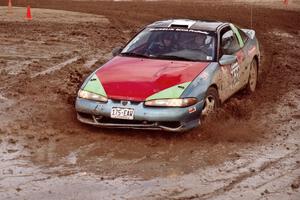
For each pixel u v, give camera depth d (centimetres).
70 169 676
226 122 858
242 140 796
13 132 802
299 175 672
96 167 685
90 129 826
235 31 1021
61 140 779
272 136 819
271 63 1413
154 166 693
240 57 989
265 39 1848
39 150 738
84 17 2369
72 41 1694
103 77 839
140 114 778
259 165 702
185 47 915
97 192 609
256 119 901
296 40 1861
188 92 797
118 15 2489
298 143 791
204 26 964
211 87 852
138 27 2084
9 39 1688
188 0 3400
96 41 1708
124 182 640
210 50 910
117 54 939
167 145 770
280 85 1160
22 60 1351
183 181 646
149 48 920
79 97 824
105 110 791
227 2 3269
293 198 605
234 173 674
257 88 1126
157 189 621
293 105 995
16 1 3117
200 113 813
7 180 636
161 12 2630
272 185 639
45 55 1434
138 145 768
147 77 823
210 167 692
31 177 647
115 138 792
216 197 602
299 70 1332
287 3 3222
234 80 955
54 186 623
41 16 2333
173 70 845
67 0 3303
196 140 792
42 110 916
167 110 778
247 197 604
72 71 1238
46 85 1089
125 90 799
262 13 2623
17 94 1011
